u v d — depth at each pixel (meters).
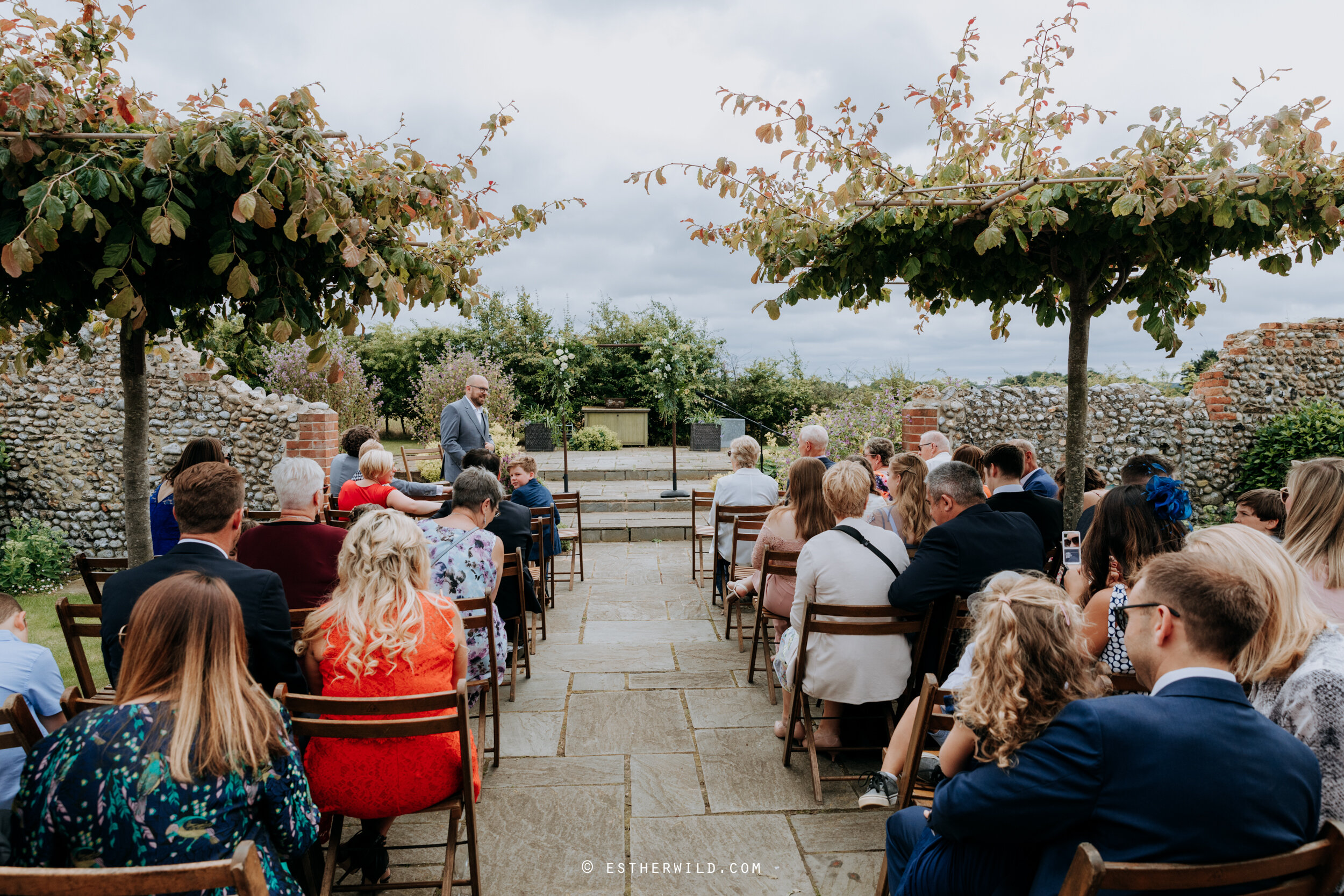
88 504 7.99
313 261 2.73
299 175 2.35
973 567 2.77
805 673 2.94
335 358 2.88
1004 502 3.49
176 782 1.36
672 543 7.95
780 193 3.69
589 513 8.86
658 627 5.03
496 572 3.25
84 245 2.44
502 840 2.63
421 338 16.55
